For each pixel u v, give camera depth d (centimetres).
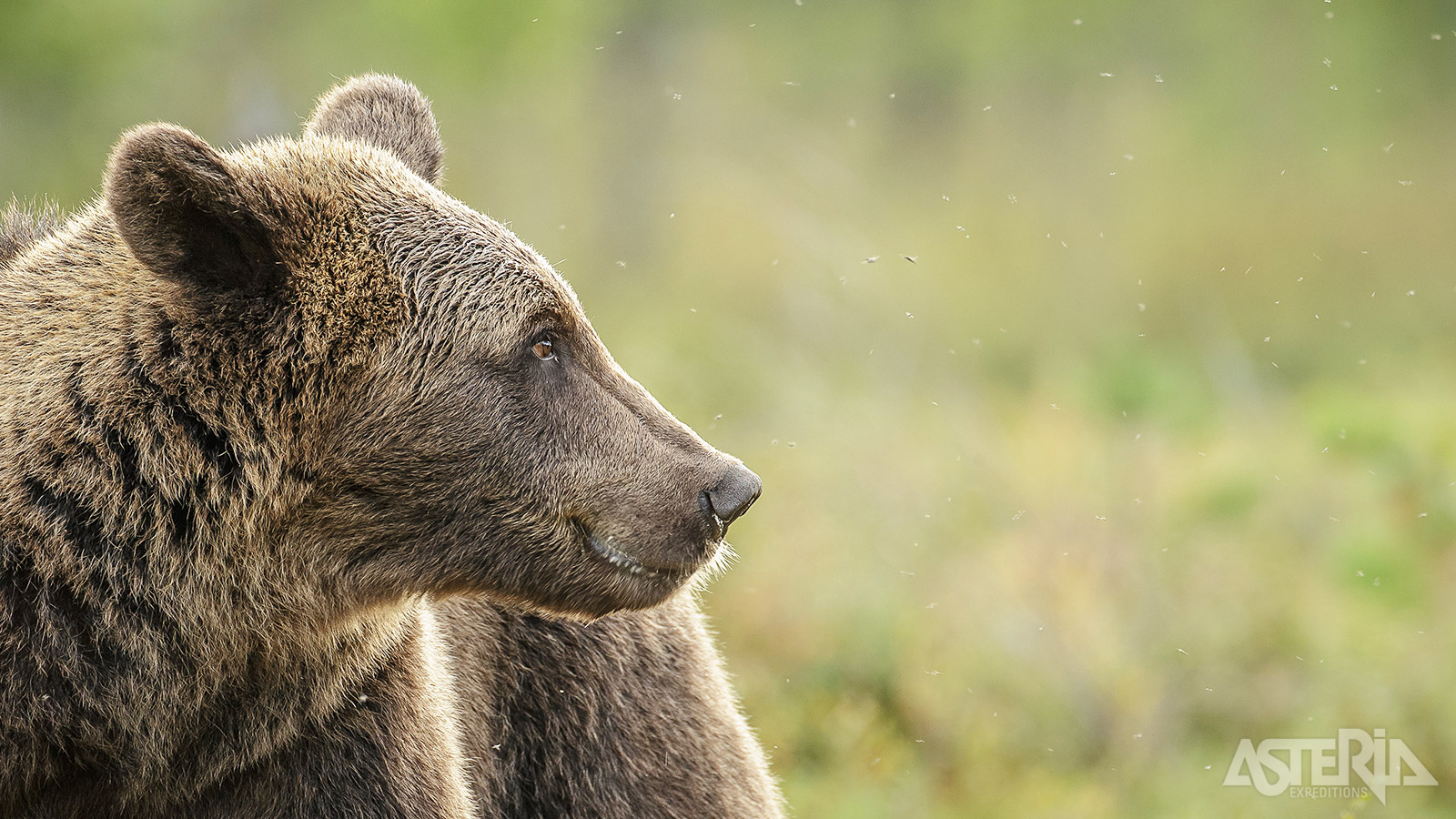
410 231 661
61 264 641
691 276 3216
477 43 3788
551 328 678
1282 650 1308
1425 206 3362
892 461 1491
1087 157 3938
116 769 621
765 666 1283
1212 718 1245
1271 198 3447
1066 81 4303
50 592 595
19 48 3022
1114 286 3073
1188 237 3309
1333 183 3503
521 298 669
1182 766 1170
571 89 4275
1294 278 3102
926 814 1127
